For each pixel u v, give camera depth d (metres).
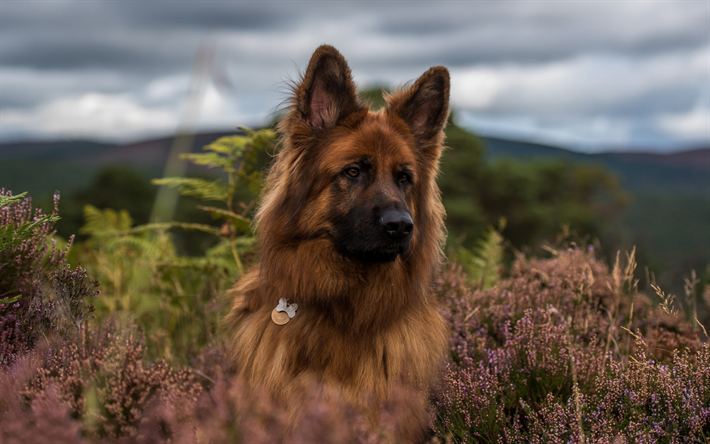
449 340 4.68
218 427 2.46
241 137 6.22
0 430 2.44
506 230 42.66
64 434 2.39
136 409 2.93
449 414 3.87
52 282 3.75
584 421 3.51
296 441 2.30
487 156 46.94
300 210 3.95
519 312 5.05
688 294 5.16
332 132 4.12
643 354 3.92
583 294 5.39
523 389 4.04
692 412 3.38
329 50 4.07
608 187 57.69
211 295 6.70
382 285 3.86
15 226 4.04
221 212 5.89
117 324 4.34
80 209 31.44
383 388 3.67
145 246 6.67
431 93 4.64
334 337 3.73
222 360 4.54
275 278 3.96
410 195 4.23
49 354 3.34
